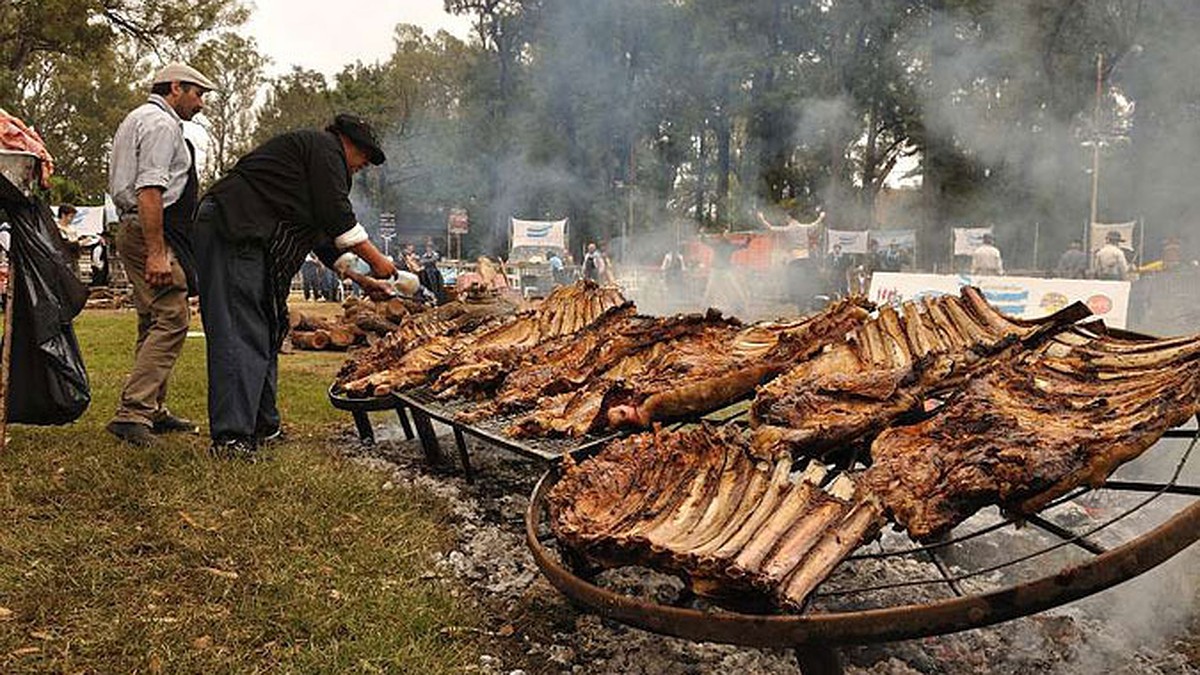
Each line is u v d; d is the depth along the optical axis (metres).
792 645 2.03
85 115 54.94
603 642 2.98
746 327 4.34
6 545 3.45
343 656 2.73
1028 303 6.16
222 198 4.87
